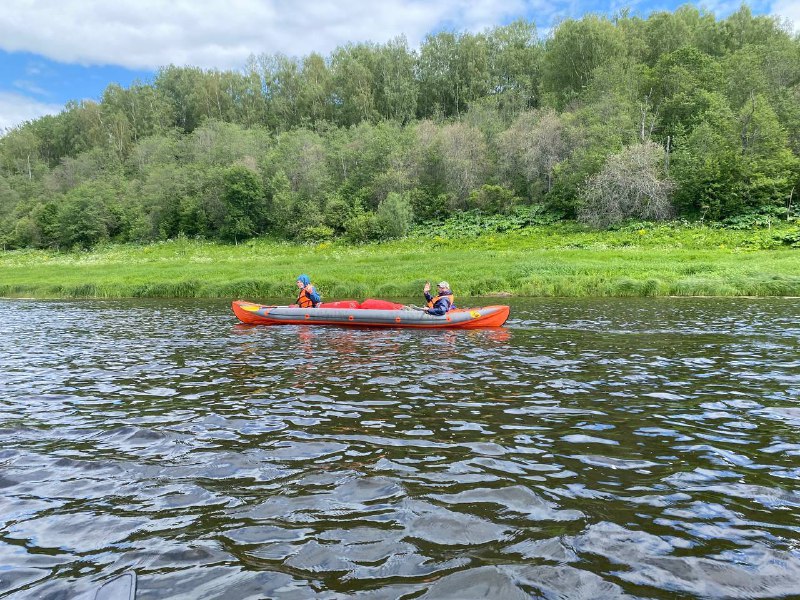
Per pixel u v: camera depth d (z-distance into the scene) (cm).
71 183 7831
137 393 630
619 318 1283
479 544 283
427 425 489
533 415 518
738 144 3691
